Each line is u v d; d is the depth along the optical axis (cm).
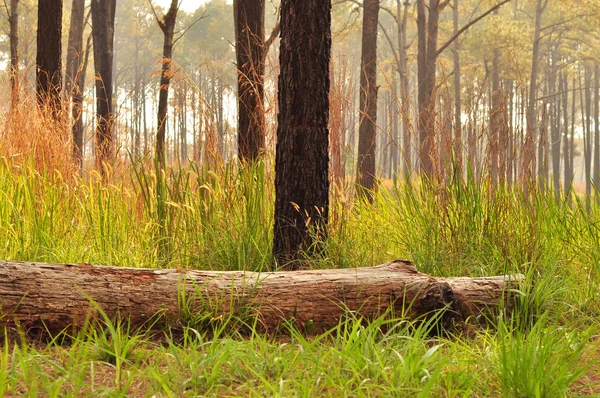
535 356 294
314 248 532
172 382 279
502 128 550
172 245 541
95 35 1716
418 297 396
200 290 379
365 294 396
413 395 269
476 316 421
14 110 612
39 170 598
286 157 538
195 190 571
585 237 560
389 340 365
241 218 552
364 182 1092
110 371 300
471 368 308
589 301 470
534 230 532
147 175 568
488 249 542
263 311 381
